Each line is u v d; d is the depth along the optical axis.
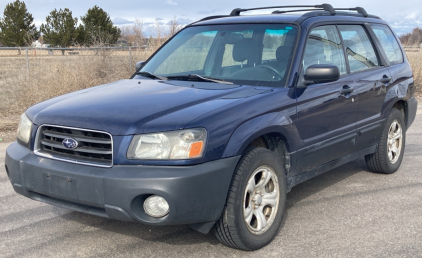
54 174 3.23
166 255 3.43
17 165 3.44
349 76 4.65
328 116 4.21
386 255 3.41
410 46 16.48
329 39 4.56
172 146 3.03
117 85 4.14
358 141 4.79
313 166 4.20
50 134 3.37
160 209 3.06
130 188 2.97
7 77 12.73
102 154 3.16
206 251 3.49
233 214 3.26
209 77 4.18
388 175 5.55
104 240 3.70
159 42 14.96
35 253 3.47
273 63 4.07
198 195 3.04
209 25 4.86
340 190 4.96
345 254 3.43
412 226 3.97
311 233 3.82
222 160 3.16
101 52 13.39
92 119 3.22
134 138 3.07
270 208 3.66
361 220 4.11
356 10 5.57
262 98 3.58
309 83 4.03
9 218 4.16
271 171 3.60
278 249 3.53
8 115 9.49
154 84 4.03
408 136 7.80
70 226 3.98
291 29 4.29
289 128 3.71
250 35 4.41
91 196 3.10
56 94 10.67
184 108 3.29
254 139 3.56
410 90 5.75
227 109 3.30
